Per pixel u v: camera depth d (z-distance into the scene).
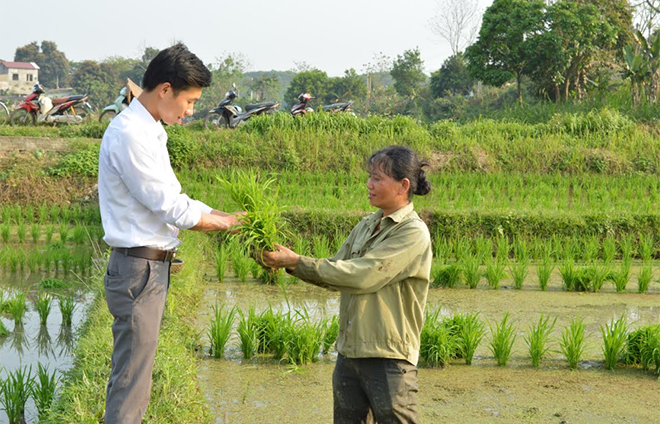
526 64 31.78
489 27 31.44
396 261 3.05
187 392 4.45
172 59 3.02
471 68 32.84
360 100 63.06
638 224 11.52
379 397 3.08
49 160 15.60
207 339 6.60
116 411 3.10
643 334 6.14
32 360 6.11
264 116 19.69
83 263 9.79
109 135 3.04
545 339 6.17
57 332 6.95
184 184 15.26
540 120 24.34
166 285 3.21
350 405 3.26
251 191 3.27
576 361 5.99
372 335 3.08
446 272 9.24
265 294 8.64
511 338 6.89
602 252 11.45
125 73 84.56
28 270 9.77
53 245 11.04
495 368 5.98
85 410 3.83
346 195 15.15
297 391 5.26
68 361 6.09
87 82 77.94
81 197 15.01
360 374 3.14
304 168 17.97
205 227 3.16
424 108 51.75
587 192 15.61
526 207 13.55
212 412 4.77
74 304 7.49
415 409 3.16
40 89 20.17
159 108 3.08
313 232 11.10
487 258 10.16
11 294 8.20
